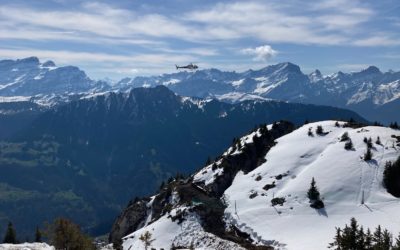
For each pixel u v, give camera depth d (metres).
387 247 75.88
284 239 122.06
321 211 134.62
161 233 139.25
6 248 62.62
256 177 169.50
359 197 137.62
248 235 131.50
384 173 144.62
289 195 147.38
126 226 188.75
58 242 65.88
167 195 180.00
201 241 125.81
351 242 75.56
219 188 173.50
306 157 172.50
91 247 70.81
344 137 177.25
